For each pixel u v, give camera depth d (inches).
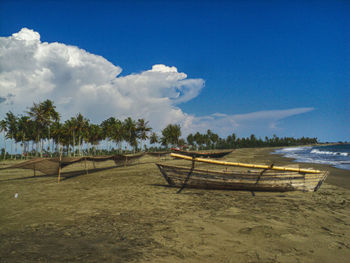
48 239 181.5
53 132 2620.6
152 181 513.3
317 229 197.5
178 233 189.8
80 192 404.8
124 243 170.1
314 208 269.4
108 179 581.0
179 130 3152.1
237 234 186.1
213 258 144.3
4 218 250.4
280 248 158.9
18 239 182.7
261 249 157.5
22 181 625.6
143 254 150.6
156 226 208.8
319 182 375.2
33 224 224.2
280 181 376.2
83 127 2650.1
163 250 156.6
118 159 966.4
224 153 1456.7
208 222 218.2
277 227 202.2
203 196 346.3
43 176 740.0
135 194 368.5
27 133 2938.0
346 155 1610.5
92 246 165.3
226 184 396.5
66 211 273.0
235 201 310.2
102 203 310.3
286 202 302.2
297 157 1525.6
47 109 2358.5
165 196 348.2
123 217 241.1
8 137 2797.7
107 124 3070.9
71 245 168.1
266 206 280.5
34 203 325.1
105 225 215.2
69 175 737.6
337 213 247.4
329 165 851.4
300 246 162.6
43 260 143.6
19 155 2942.9
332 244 166.1
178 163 1163.3
